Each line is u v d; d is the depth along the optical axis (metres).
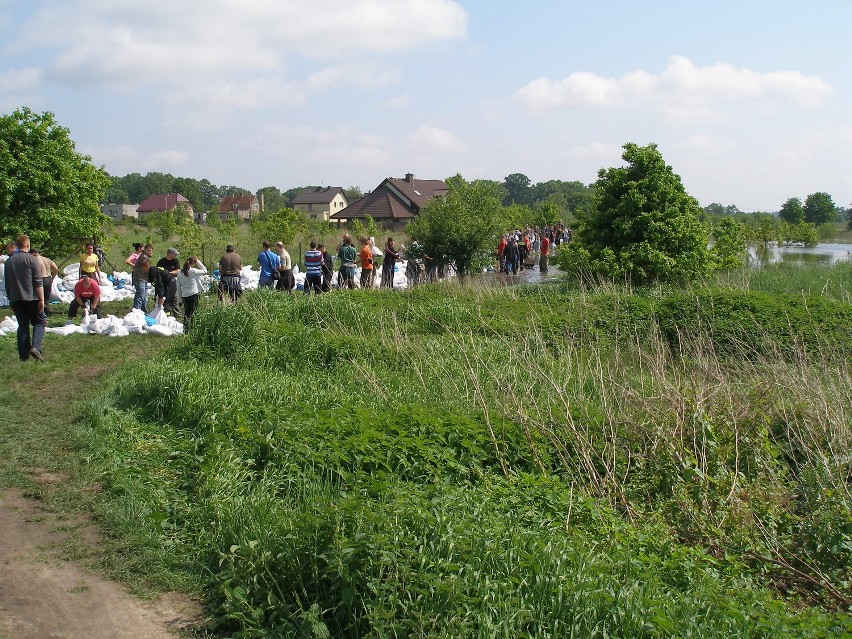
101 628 4.47
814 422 7.64
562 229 43.59
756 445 7.46
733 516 6.30
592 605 4.17
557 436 7.40
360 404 8.40
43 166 18.09
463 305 14.88
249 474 6.35
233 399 8.06
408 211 62.56
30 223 18.06
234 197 106.38
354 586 4.35
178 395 8.33
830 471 6.62
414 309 14.37
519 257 32.38
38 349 11.13
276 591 4.66
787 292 17.80
